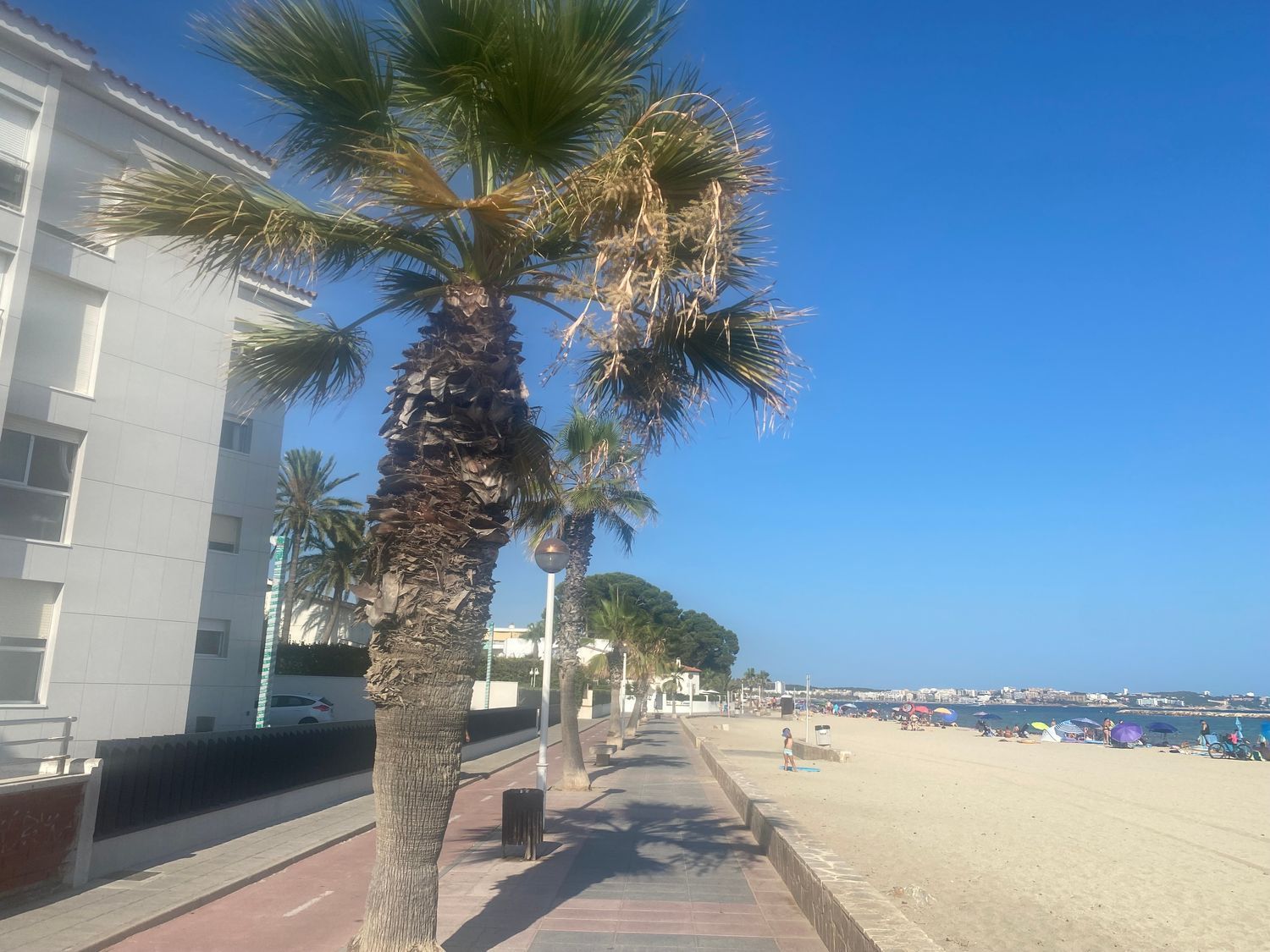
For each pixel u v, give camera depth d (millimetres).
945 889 10914
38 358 16562
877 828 16016
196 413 19328
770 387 7238
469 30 5457
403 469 6109
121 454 17875
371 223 6453
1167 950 8672
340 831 12328
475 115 6051
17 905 7797
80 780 8656
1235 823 19766
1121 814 20422
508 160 6348
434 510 5895
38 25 15500
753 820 12320
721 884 9086
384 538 6031
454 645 5871
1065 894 11008
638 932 7234
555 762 26969
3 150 15273
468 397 5965
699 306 6328
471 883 9062
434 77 5859
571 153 6207
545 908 8023
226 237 6281
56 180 16266
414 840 5723
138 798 9977
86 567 17219
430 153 6941
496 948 6773
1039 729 59406
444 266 6574
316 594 44188
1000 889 11125
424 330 6383
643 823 13508
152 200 6090
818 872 7527
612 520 20234
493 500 6008
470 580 5949
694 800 16719
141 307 18344
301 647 33906
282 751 13656
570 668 18422
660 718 75312
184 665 18828
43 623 16703
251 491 24422
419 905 5688
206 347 19562
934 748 45344
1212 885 12125
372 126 6207
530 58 5434
